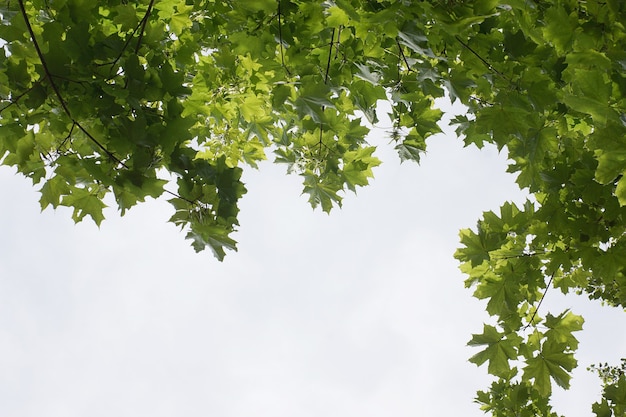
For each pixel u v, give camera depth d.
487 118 3.21
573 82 2.91
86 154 2.67
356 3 3.22
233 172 2.67
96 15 2.70
